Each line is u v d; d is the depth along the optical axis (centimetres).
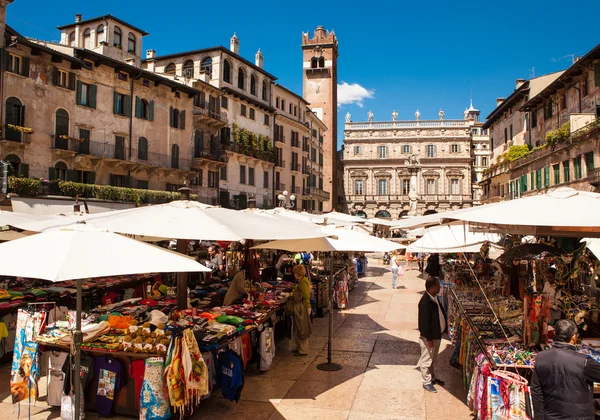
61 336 743
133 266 569
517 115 4834
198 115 4128
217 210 937
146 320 873
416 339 1225
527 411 571
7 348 966
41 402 782
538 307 716
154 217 833
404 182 8462
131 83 3512
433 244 1401
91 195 2995
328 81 7544
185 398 688
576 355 477
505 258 1012
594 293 909
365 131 8625
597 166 2886
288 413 744
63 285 1334
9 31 2795
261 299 1148
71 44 3866
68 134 3048
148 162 3622
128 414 716
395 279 2197
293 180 5994
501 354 680
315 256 2836
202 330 814
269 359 948
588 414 461
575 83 3444
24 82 2797
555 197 672
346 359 1044
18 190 2589
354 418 725
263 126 5216
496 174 5212
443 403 784
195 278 1833
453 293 1216
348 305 1758
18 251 585
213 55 4484
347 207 8638
